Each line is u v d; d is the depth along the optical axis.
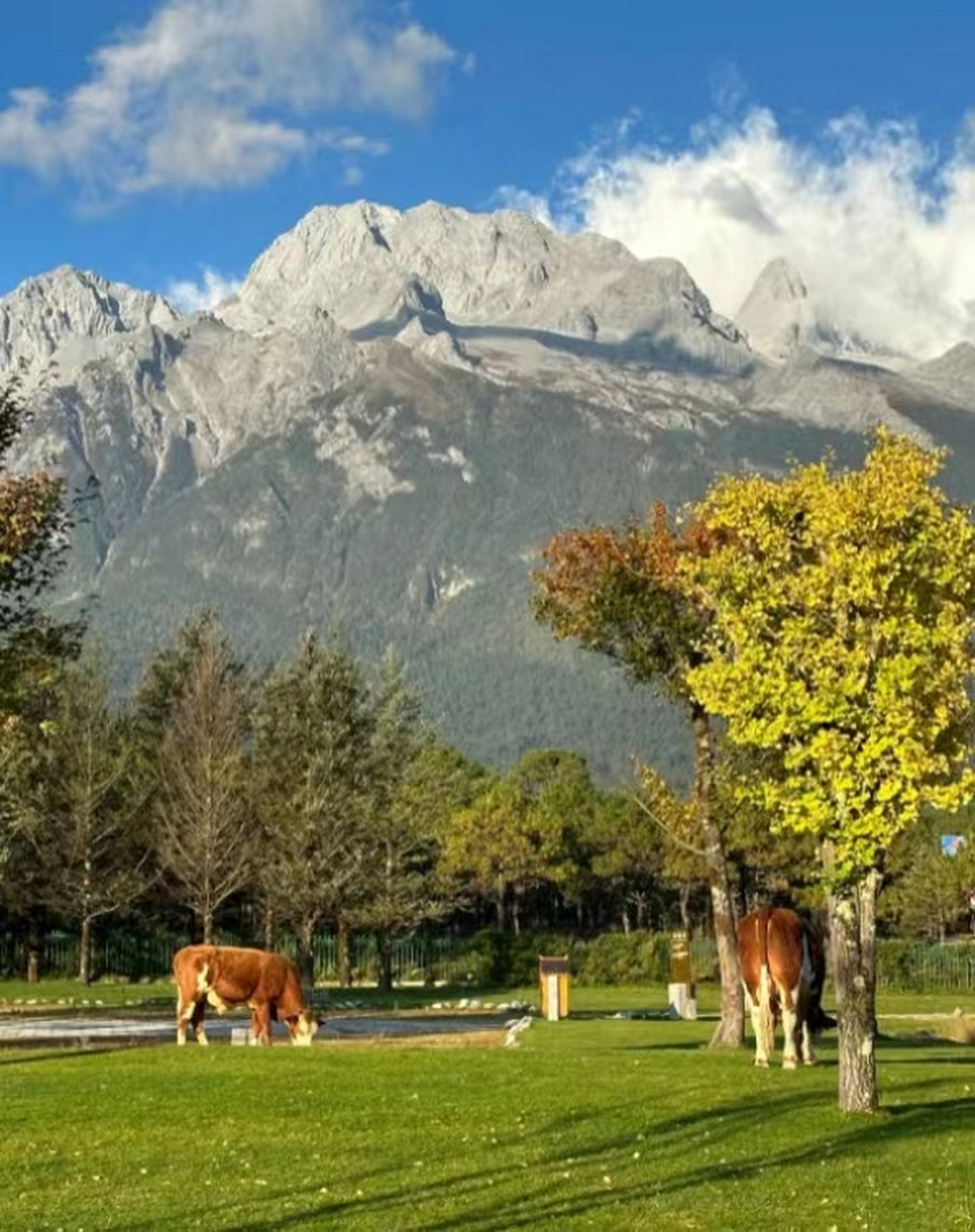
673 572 33.75
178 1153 20.33
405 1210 16.97
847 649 23.55
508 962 77.12
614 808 125.25
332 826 71.00
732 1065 29.77
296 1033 35.75
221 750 71.06
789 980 29.73
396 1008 58.91
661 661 35.62
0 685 33.09
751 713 23.75
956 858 91.81
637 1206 16.97
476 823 116.81
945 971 72.94
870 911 23.52
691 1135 21.44
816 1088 25.95
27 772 59.50
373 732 81.56
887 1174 18.58
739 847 81.44
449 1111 23.61
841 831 22.75
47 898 71.75
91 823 71.69
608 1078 27.33
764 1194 17.47
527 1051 32.97
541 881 126.69
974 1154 19.83
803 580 23.53
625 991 70.06
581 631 35.88
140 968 82.19
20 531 32.31
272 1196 17.75
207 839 68.69
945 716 22.98
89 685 73.12
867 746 22.48
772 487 24.56
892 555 23.17
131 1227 16.30
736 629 23.88
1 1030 44.03
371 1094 25.25
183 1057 31.03
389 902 74.00
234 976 35.22
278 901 72.06
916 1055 34.97
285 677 77.12
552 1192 17.80
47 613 40.22
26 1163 19.70
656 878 126.69
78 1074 27.86
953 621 23.47
